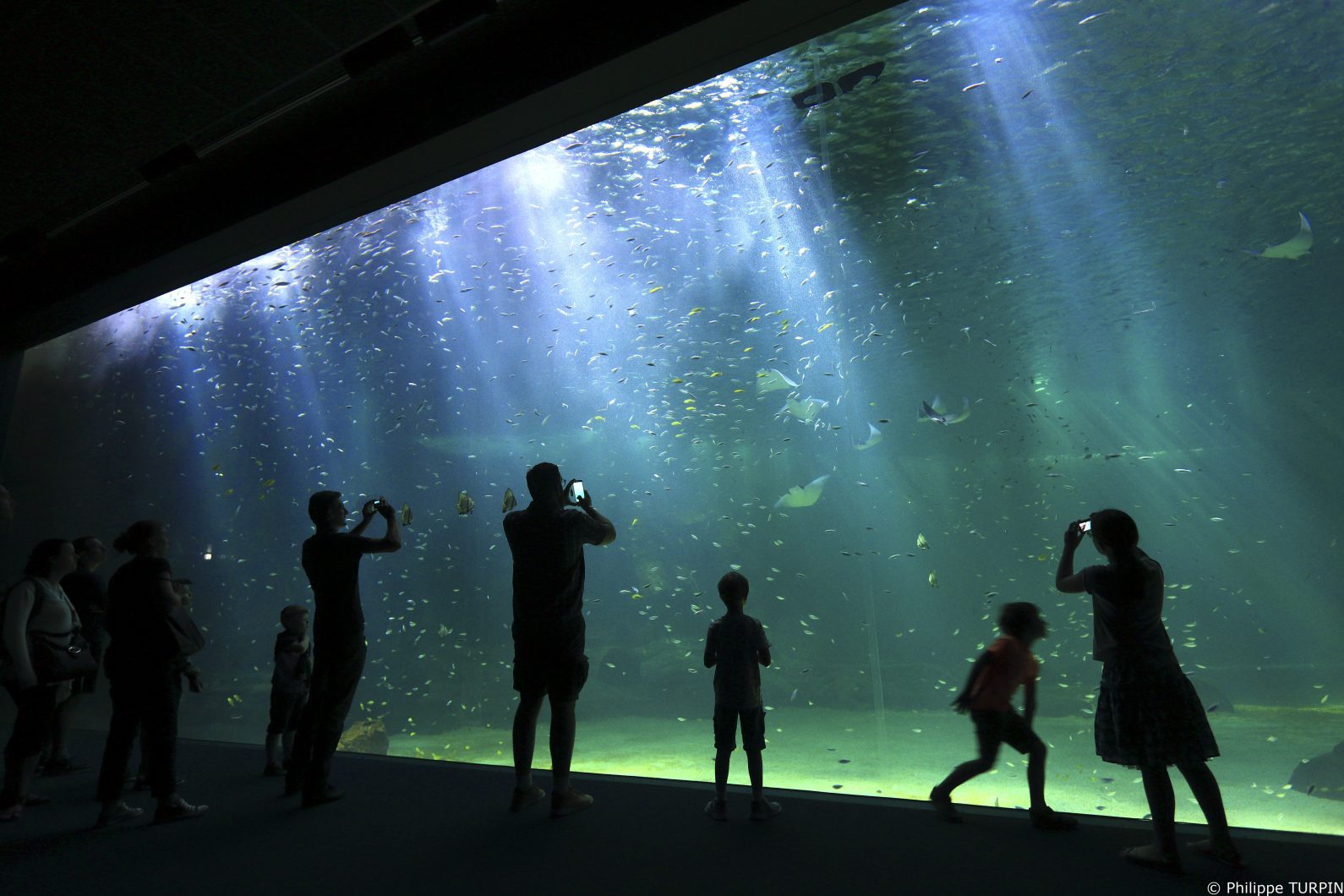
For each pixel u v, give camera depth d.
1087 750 9.37
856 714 13.80
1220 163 10.81
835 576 31.69
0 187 5.40
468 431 30.92
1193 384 26.73
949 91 8.48
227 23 3.79
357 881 2.84
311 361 26.06
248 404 27.09
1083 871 2.70
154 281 6.66
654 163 10.98
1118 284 16.52
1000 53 7.74
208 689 16.62
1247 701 16.22
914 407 28.84
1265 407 29.47
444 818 3.68
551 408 29.88
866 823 3.35
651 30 4.05
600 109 4.56
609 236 15.62
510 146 4.91
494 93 4.58
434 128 4.80
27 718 4.06
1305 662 28.27
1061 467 35.97
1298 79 8.55
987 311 18.28
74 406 20.02
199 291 17.17
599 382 27.78
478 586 22.28
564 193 12.71
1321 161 10.80
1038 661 3.50
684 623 29.38
